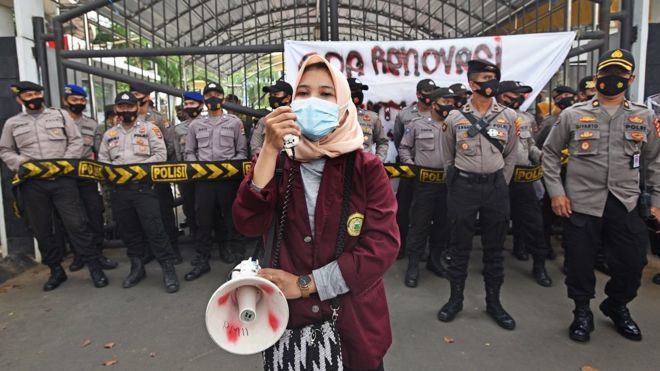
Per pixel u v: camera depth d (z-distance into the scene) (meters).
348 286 1.34
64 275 4.27
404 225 4.85
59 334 3.24
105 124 5.39
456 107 4.25
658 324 3.23
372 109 4.82
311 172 1.42
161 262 4.09
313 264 1.40
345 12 10.11
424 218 4.11
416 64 4.75
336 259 1.39
